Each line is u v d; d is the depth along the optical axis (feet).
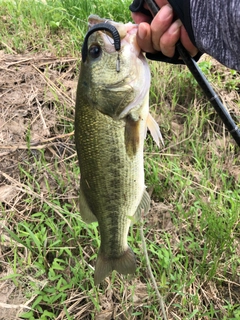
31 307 1.57
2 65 2.57
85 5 3.18
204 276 1.74
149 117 1.28
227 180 2.15
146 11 1.24
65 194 1.98
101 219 1.35
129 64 1.21
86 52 1.21
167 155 2.19
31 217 1.87
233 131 1.31
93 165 1.29
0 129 2.22
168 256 1.72
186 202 1.99
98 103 1.23
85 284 1.68
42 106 2.36
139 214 1.37
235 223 1.91
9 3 3.39
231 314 1.66
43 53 2.71
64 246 1.81
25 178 2.04
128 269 1.41
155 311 1.59
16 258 1.71
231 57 1.05
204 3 1.03
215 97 1.28
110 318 1.61
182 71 2.53
